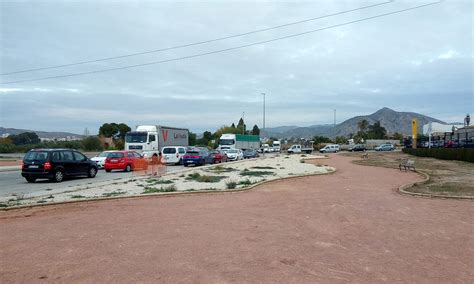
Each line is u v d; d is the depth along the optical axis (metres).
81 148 54.53
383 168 29.39
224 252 6.33
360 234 7.70
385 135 139.25
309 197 12.89
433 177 20.78
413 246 6.84
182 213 9.86
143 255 6.13
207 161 34.53
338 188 15.57
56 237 7.32
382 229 8.16
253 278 5.12
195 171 25.02
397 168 29.03
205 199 12.41
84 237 7.30
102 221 8.83
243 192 14.15
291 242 7.02
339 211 10.23
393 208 10.78
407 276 5.28
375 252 6.43
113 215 9.58
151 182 17.80
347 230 8.04
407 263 5.86
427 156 48.91
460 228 8.31
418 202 11.96
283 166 30.69
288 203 11.58
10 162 36.16
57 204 11.17
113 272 5.33
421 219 9.26
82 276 5.18
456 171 25.36
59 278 5.11
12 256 6.09
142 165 23.34
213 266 5.61
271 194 13.64
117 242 6.93
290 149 75.25
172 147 34.53
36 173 18.22
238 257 6.06
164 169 24.50
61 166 18.98
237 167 29.39
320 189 15.21
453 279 5.18
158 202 11.77
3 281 5.00
